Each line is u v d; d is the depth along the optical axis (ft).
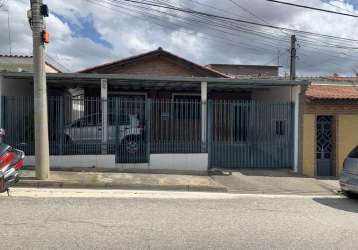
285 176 44.42
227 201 31.09
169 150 45.65
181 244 19.63
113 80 47.50
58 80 48.37
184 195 33.32
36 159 35.50
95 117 45.21
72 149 44.34
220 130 46.78
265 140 47.70
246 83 47.21
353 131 47.80
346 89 55.77
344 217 26.94
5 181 27.04
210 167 46.42
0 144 28.37
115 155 44.65
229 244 19.90
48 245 18.75
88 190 33.88
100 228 21.84
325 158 47.85
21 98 43.11
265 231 22.52
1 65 72.13
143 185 35.70
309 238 21.42
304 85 46.91
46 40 35.37
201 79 46.16
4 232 20.54
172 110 45.91
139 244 19.39
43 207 26.23
